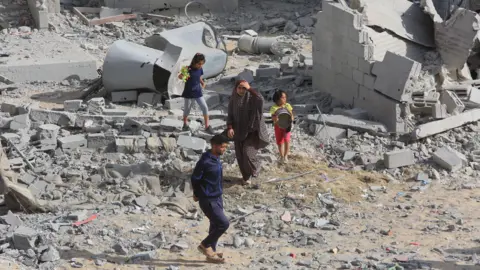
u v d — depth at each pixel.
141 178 18.75
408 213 17.48
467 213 17.44
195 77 20.55
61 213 17.19
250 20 35.91
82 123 21.58
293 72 25.88
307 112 22.62
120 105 23.83
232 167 19.42
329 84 23.50
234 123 18.19
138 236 16.06
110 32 34.06
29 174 18.89
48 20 33.38
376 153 20.28
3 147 20.28
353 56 22.08
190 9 36.75
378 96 21.38
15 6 34.41
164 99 23.86
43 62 27.03
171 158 19.72
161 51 24.42
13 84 26.08
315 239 15.97
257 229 16.67
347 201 18.09
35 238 15.27
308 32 34.03
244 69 26.89
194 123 21.27
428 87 21.92
